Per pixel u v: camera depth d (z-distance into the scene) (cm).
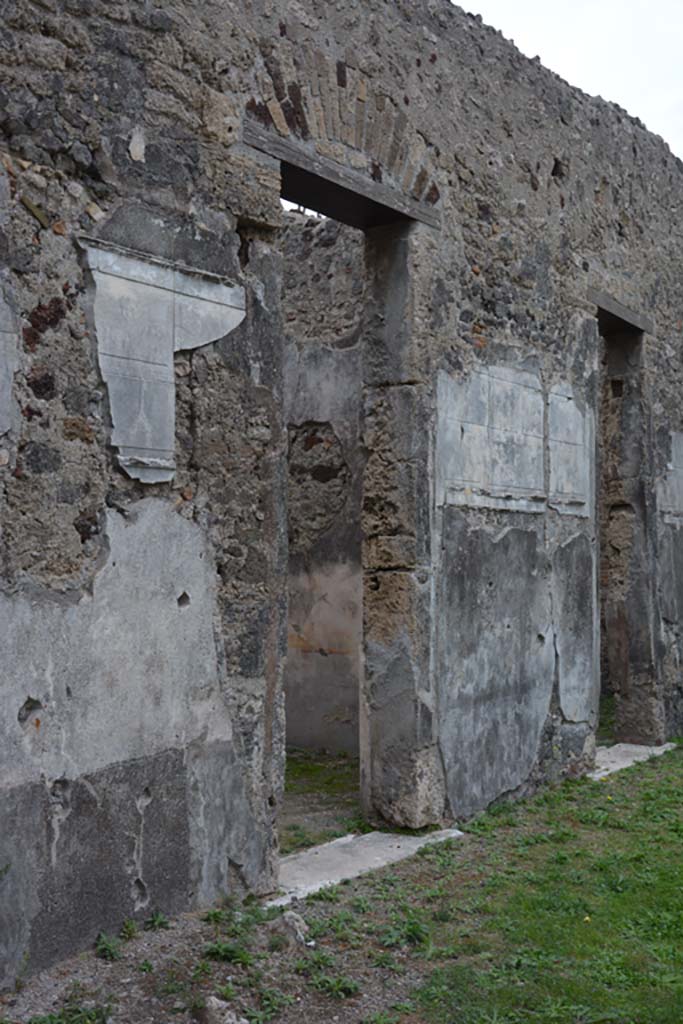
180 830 397
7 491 342
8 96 348
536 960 373
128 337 383
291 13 460
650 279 829
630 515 823
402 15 534
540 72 666
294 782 664
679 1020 327
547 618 657
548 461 665
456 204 575
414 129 538
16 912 337
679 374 888
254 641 432
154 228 395
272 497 440
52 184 362
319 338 780
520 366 635
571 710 681
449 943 388
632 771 709
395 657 537
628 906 432
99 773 368
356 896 437
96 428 373
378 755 541
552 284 674
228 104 426
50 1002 325
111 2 382
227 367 423
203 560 411
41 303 356
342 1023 324
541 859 498
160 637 393
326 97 478
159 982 340
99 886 366
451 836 530
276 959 366
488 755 591
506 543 617
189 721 403
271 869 436
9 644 340
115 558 377
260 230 443
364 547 550
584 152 720
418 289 541
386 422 543
